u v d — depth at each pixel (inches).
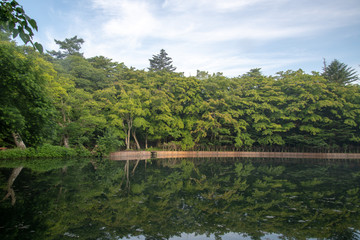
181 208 375.2
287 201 425.7
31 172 658.8
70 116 1320.1
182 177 664.4
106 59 2059.5
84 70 1657.2
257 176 714.8
